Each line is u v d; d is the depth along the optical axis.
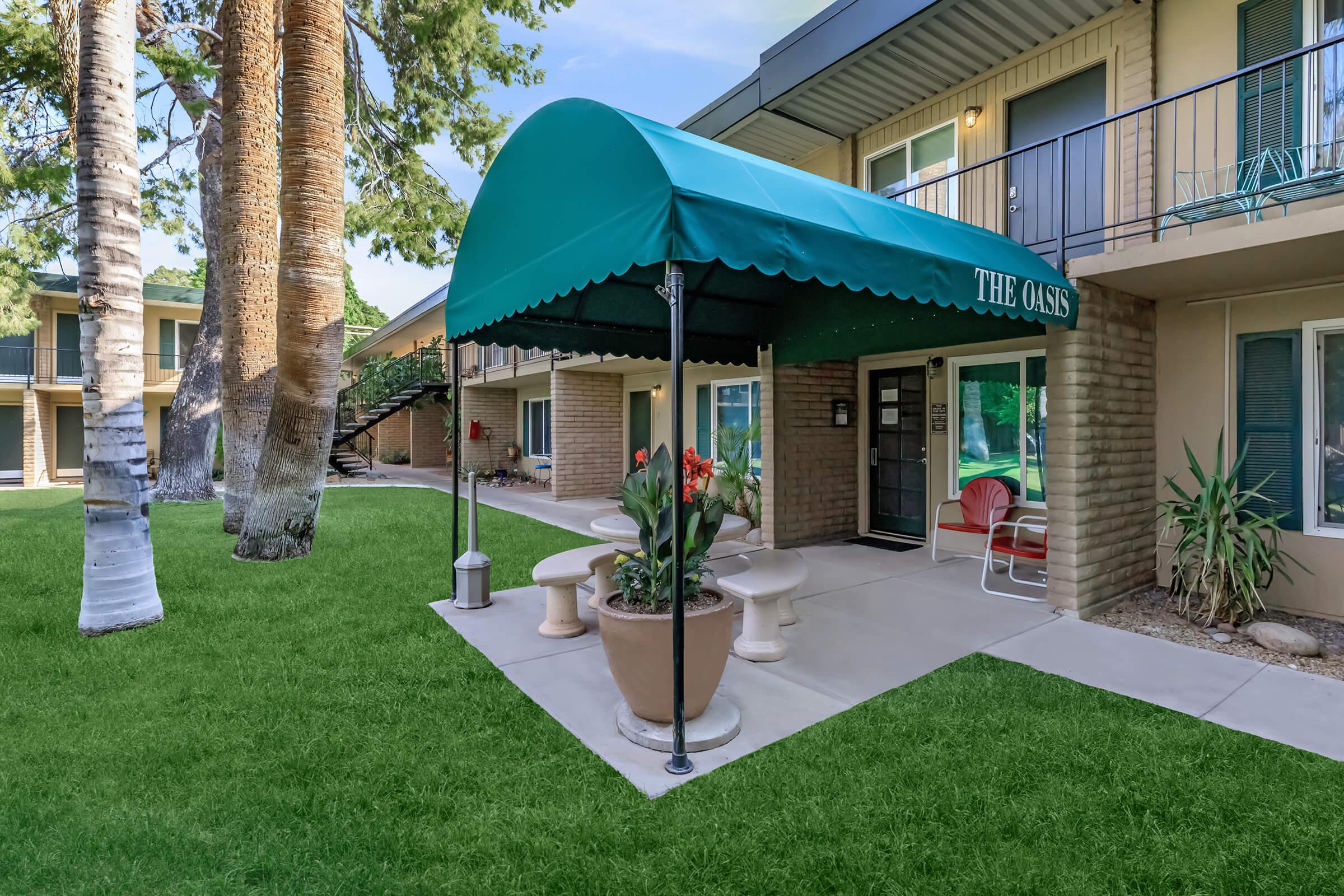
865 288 3.39
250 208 8.15
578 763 2.88
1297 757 2.88
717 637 3.13
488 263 4.67
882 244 3.50
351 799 2.61
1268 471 5.14
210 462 12.38
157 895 2.10
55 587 5.68
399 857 2.28
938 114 7.43
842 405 8.49
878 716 3.32
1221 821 2.44
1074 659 4.12
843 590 5.88
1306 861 2.22
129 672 3.88
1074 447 4.94
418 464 21.27
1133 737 3.07
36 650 4.24
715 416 11.12
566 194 3.60
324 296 6.82
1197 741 3.02
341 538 8.10
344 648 4.29
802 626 4.85
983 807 2.54
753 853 2.28
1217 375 5.38
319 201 6.74
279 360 6.79
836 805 2.55
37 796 2.62
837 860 2.25
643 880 2.16
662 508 3.29
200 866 2.22
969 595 5.70
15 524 9.09
